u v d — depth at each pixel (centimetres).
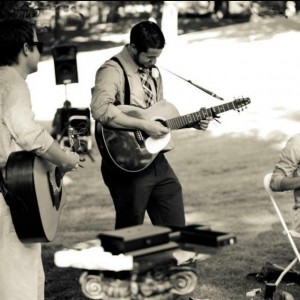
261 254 708
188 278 356
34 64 479
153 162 561
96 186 986
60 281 645
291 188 564
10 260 463
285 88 1247
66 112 946
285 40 1416
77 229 826
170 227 374
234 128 1123
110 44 1811
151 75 573
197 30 1822
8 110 453
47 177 476
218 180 974
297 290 607
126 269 354
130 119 552
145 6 2012
